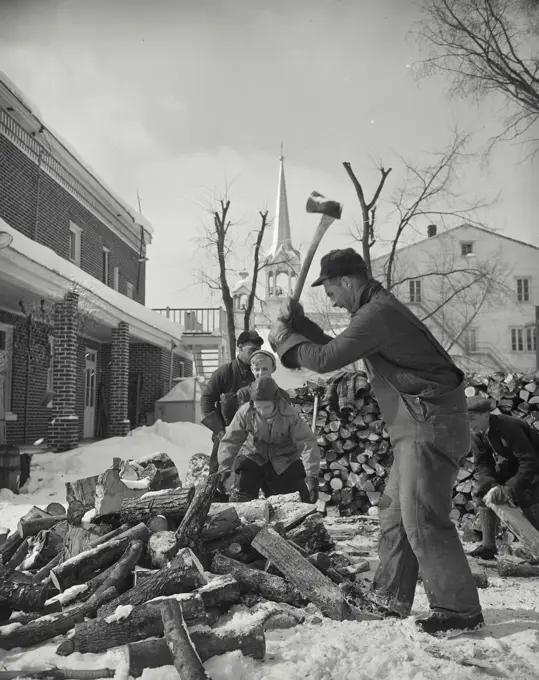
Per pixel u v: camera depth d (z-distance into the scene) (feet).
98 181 67.87
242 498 14.38
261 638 7.95
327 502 24.81
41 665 7.78
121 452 44.34
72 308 45.60
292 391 26.09
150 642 7.55
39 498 32.14
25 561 12.87
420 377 8.89
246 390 16.48
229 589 9.41
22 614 9.30
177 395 72.69
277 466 15.15
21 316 52.03
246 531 11.60
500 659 7.88
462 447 8.89
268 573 10.77
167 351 78.79
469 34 45.96
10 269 37.55
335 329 77.46
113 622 8.17
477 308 95.25
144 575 9.77
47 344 49.78
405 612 9.52
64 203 62.39
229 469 15.20
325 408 25.53
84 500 13.10
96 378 71.10
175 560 9.63
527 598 11.23
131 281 82.74
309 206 9.46
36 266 39.58
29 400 52.65
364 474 24.43
